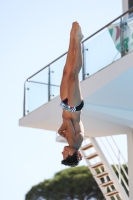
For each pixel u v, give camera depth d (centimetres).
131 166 2356
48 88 2314
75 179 4581
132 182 2344
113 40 2041
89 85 2098
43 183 4706
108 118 2189
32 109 2408
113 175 2497
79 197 4566
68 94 1380
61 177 4644
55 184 4647
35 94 2394
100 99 2112
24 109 2458
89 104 2127
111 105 2158
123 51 2003
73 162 1368
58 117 2262
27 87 2450
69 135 1382
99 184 2556
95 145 2533
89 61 2127
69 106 1384
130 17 2056
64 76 1427
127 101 2134
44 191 4672
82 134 1392
